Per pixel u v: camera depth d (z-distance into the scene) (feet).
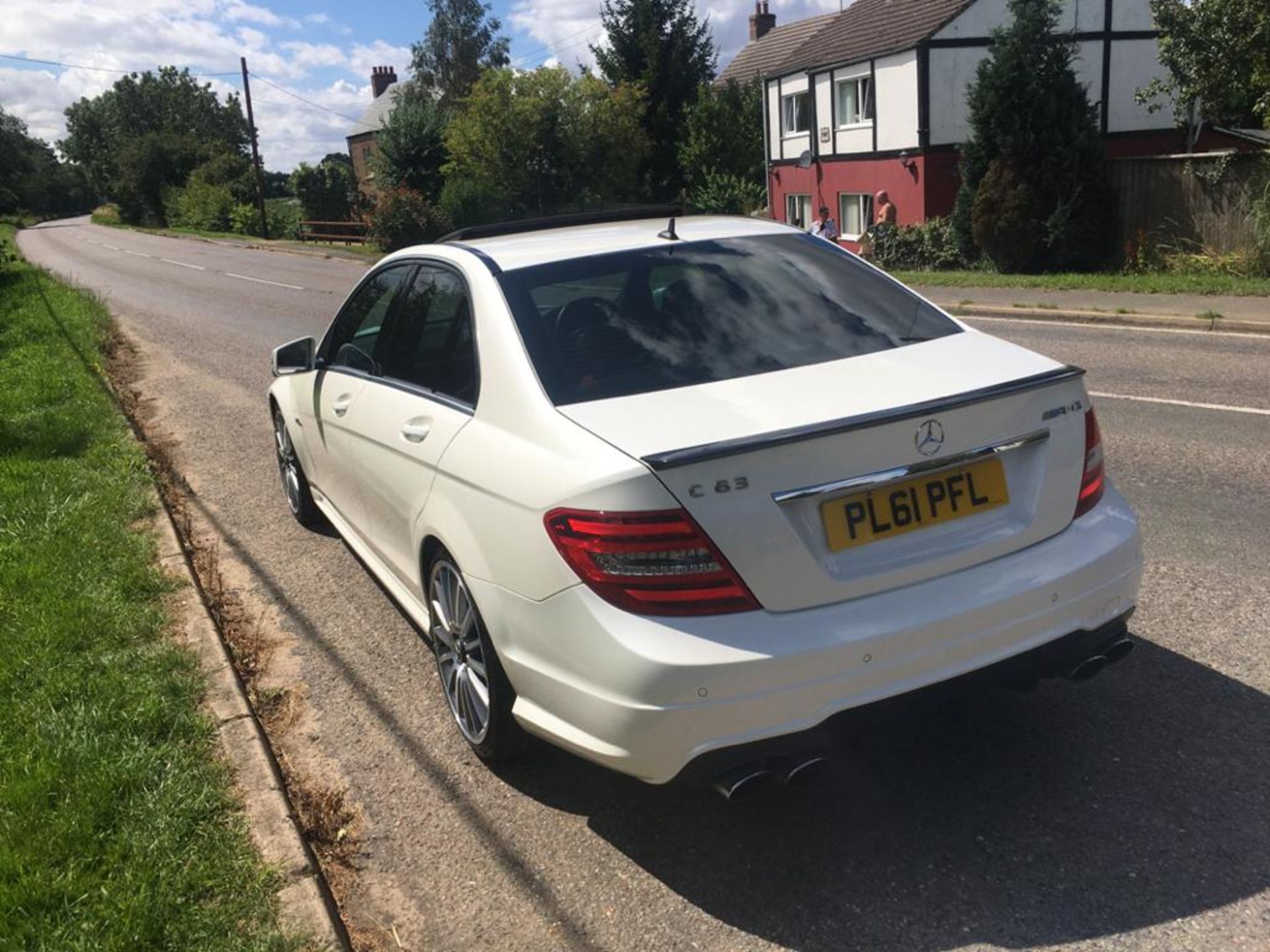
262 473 25.21
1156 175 59.16
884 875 9.56
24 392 32.91
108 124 460.14
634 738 8.86
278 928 8.84
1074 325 41.42
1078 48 62.64
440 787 11.53
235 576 18.13
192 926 8.84
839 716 9.00
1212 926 8.58
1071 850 9.64
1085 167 60.90
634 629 8.78
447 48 186.19
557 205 125.39
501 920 9.43
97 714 12.15
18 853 9.66
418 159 136.05
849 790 10.86
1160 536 17.11
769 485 8.89
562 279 11.84
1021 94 61.82
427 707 13.33
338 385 15.71
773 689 8.71
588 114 123.24
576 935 9.16
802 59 99.04
